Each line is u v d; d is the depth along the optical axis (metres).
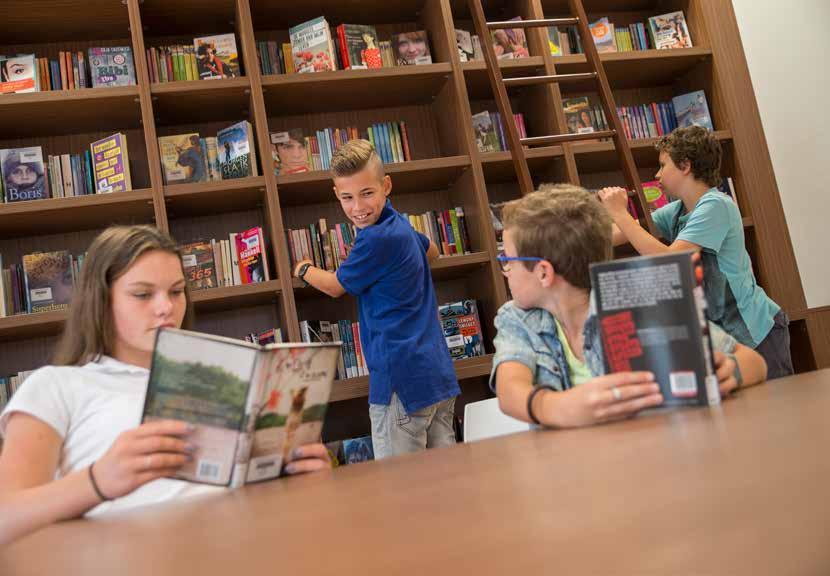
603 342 0.91
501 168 3.70
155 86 3.19
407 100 3.82
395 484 0.59
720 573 0.24
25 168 3.14
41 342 3.28
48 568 0.46
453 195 3.81
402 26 3.94
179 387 0.89
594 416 0.88
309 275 3.03
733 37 4.02
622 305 0.90
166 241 1.45
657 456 0.50
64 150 3.46
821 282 3.94
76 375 1.32
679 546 0.27
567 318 1.28
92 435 1.27
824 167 4.05
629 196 3.35
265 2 3.51
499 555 0.30
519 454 0.67
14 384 3.09
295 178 3.28
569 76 3.43
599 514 0.34
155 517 0.67
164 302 1.39
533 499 0.41
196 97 3.31
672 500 0.35
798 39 4.14
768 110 4.01
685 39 4.03
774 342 2.65
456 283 3.80
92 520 0.76
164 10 3.38
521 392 1.13
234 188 3.21
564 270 1.25
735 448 0.48
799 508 0.30
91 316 1.38
